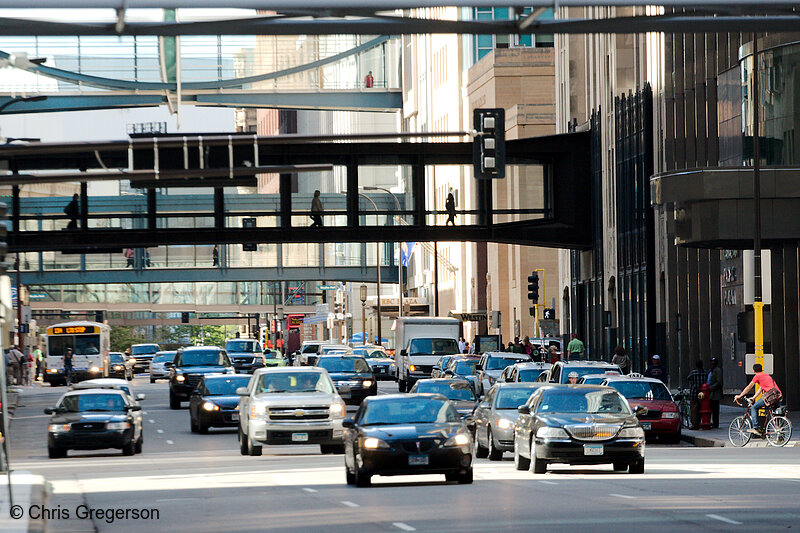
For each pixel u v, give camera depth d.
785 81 134.62
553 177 173.62
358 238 165.62
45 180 77.31
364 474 69.44
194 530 51.66
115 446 102.12
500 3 46.31
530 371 131.00
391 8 45.88
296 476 79.44
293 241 165.00
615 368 121.06
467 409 109.38
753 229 128.88
